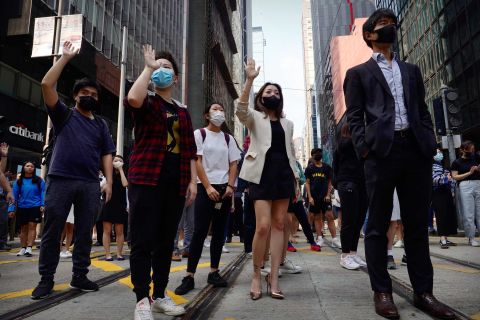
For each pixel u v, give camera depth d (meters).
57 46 10.30
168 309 2.62
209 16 51.31
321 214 7.89
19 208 6.94
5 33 15.65
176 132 2.73
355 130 2.82
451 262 4.91
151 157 2.52
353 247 4.71
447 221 6.60
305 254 6.19
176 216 2.72
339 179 4.82
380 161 2.73
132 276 2.43
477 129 19.64
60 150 3.59
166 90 2.79
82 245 3.53
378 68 2.86
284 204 3.32
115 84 22.86
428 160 2.74
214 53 53.62
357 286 3.53
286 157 3.35
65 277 4.29
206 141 3.84
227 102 67.75
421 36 27.09
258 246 3.18
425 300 2.59
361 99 2.91
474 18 19.23
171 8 37.00
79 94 3.81
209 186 3.50
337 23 104.12
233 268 4.79
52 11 17.34
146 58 2.53
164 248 2.73
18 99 16.94
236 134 75.88
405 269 4.43
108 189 3.90
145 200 2.48
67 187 3.50
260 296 3.15
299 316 2.56
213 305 2.90
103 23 22.64
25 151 17.73
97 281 3.91
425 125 2.77
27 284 3.87
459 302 2.81
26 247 6.95
